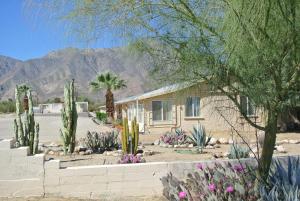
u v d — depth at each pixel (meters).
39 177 8.49
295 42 4.06
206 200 6.15
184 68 5.11
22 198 8.37
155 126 28.42
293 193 5.41
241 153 11.73
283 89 4.52
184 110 27.92
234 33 3.79
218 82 5.00
